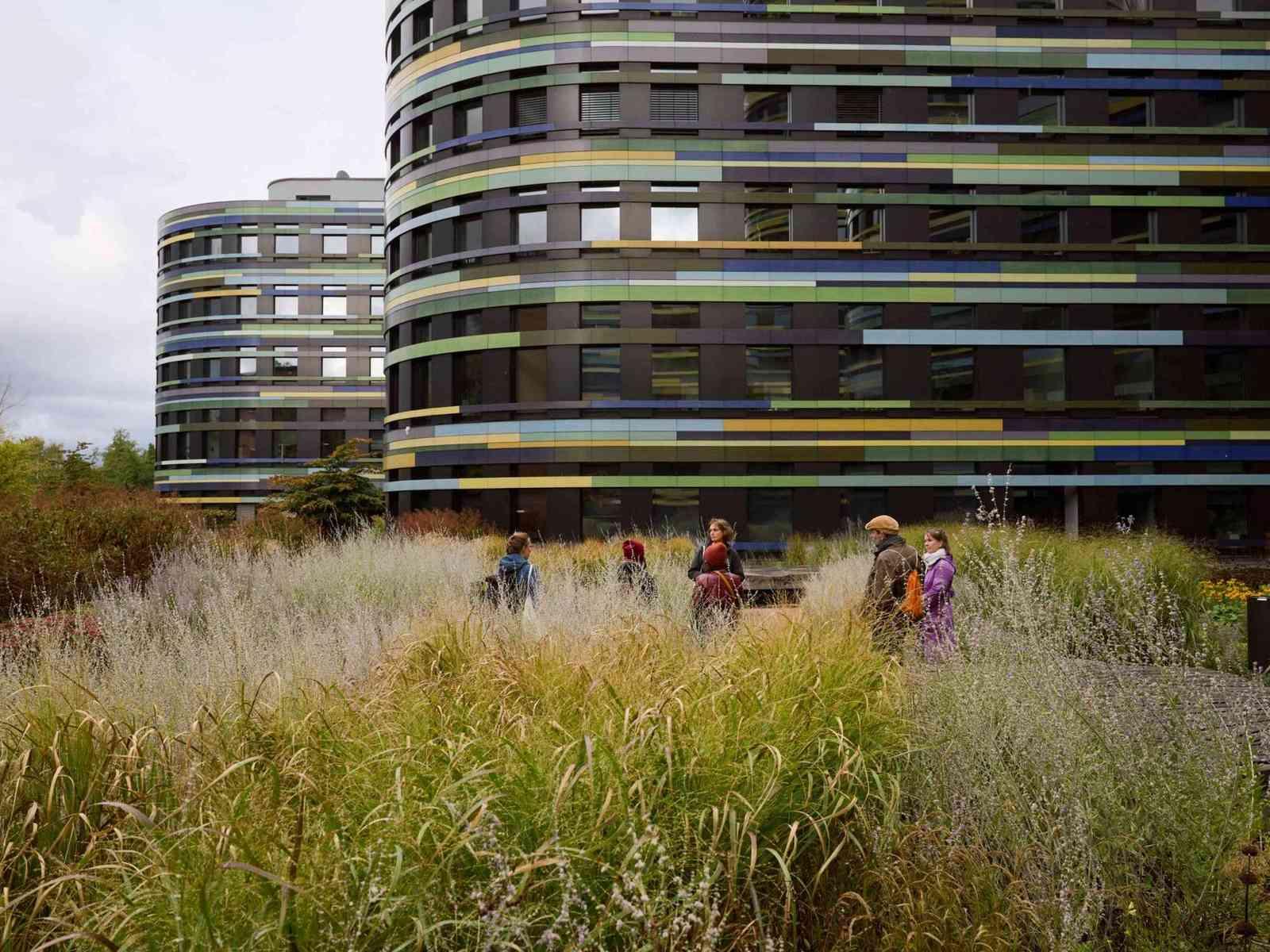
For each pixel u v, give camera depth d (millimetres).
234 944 2277
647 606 7910
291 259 56469
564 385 28578
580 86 29219
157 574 9789
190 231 57312
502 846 2611
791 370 28438
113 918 2434
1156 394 28062
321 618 8328
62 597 8922
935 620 6293
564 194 28969
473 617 6781
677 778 3076
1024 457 28000
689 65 28953
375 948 2344
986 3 28984
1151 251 28312
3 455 29172
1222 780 3262
